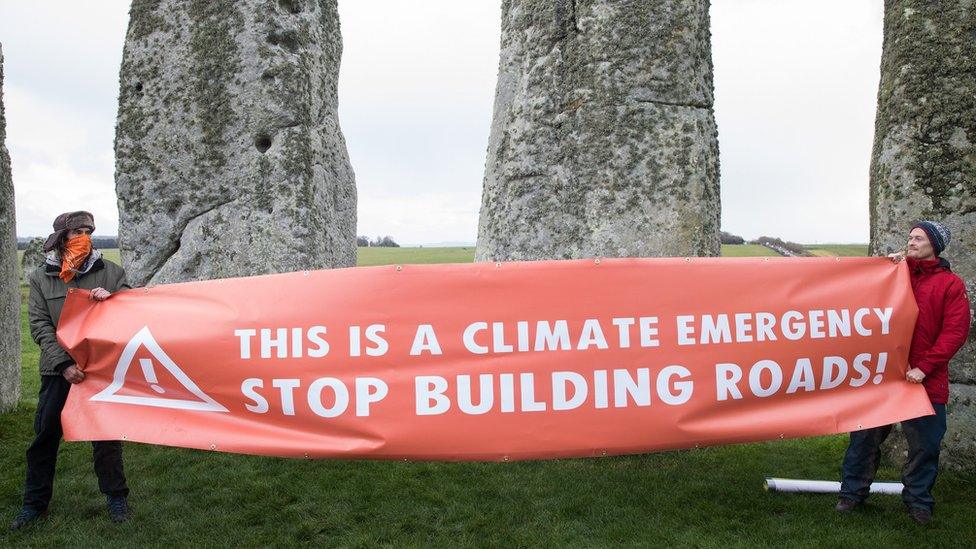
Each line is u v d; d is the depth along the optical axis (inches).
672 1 233.0
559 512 195.2
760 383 167.2
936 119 220.4
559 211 243.3
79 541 177.2
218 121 265.0
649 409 164.9
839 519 186.5
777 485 204.8
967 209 217.6
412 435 162.9
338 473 221.1
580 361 164.1
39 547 173.8
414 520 191.2
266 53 262.1
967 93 217.3
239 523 189.8
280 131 261.9
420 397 163.2
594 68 237.9
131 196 272.2
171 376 168.9
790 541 175.2
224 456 234.4
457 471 223.3
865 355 170.2
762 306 167.9
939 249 173.5
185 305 171.0
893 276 172.2
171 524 187.8
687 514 191.6
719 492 205.6
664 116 232.4
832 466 226.8
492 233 258.2
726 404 166.6
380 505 200.1
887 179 228.4
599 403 164.1
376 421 163.5
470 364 163.5
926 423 178.1
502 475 220.2
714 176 241.9
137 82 272.1
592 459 232.5
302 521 190.1
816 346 168.7
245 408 167.0
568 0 245.4
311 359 165.0
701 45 238.4
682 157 231.5
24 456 236.2
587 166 237.9
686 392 165.5
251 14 262.7
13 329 294.2
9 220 290.4
